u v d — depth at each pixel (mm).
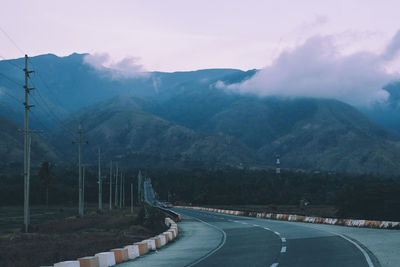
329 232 29766
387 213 73062
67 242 28844
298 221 50500
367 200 76688
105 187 173500
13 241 32750
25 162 45469
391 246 19891
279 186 184250
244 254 19016
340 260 15820
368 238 24312
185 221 55500
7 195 145625
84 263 16031
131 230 43625
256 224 43594
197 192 185625
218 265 15898
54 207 140250
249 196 173750
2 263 18328
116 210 112625
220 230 36656
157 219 55312
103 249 22516
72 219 68812
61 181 171750
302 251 19062
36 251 23516
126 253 19016
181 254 20406
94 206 151375
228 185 185250
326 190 170875
